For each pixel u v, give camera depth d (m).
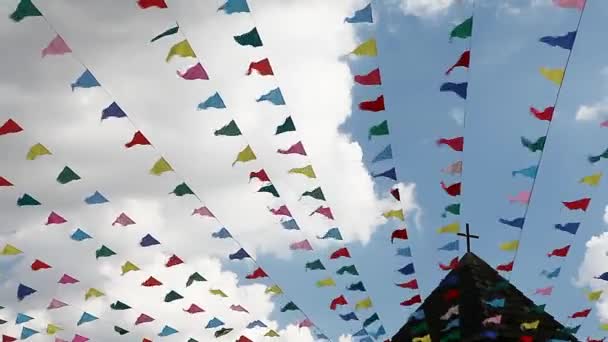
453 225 16.36
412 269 17.34
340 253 17.02
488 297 19.72
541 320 19.64
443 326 19.75
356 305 18.52
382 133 13.70
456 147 14.23
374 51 11.91
